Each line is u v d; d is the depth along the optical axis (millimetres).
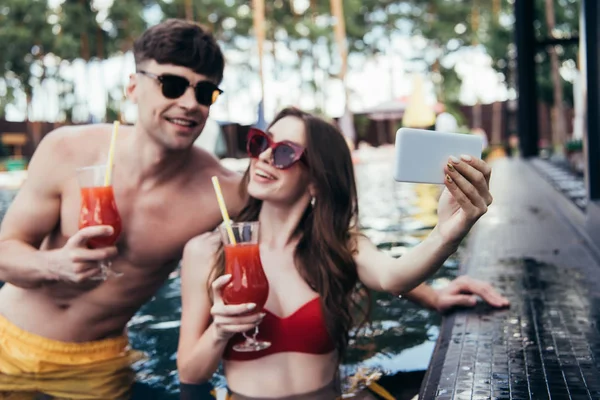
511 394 1548
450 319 2271
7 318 2512
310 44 29766
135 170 2400
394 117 23203
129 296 2521
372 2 30938
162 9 27453
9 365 2428
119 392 2166
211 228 2539
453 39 31562
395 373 2211
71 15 25516
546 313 2240
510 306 2354
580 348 1866
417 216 6059
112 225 2154
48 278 2199
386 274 1898
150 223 2441
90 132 2488
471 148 1475
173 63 2219
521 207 5160
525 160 10016
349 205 2150
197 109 2271
